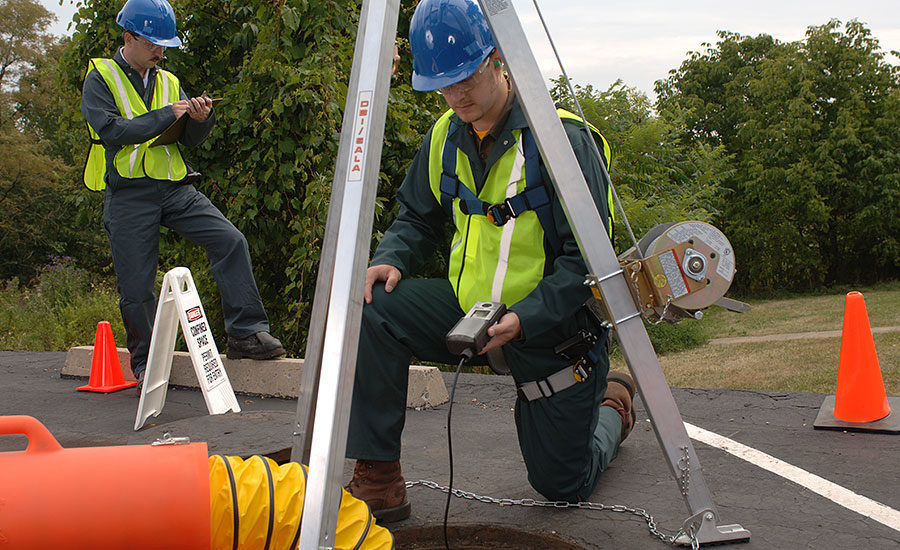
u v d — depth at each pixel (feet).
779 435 13.15
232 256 16.98
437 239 10.19
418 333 9.18
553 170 7.57
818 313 59.41
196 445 6.85
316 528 5.90
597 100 41.22
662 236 7.97
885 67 95.20
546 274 8.93
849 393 13.51
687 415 14.64
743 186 94.89
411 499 10.55
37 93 129.08
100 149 16.62
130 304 16.66
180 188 16.70
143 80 16.60
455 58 8.32
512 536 9.41
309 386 7.43
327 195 22.47
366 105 6.58
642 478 11.20
